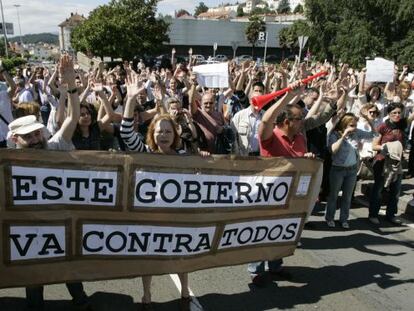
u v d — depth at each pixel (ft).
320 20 149.07
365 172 23.57
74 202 11.04
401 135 19.70
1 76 28.53
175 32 233.96
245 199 12.50
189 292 13.76
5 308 12.50
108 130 16.99
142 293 13.71
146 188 11.47
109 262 11.63
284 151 13.58
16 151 10.39
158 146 12.16
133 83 12.91
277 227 13.20
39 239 10.95
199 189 11.92
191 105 18.70
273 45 253.24
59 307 12.73
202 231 12.18
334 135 18.81
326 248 17.54
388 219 20.62
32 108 17.90
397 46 125.80
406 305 13.37
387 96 28.86
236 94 25.11
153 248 11.88
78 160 10.85
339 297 13.74
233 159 12.07
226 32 244.42
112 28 130.31
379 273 15.42
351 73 32.96
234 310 12.89
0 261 10.78
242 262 13.03
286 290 14.11
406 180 27.22
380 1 125.90
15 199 10.59
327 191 19.45
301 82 12.50
